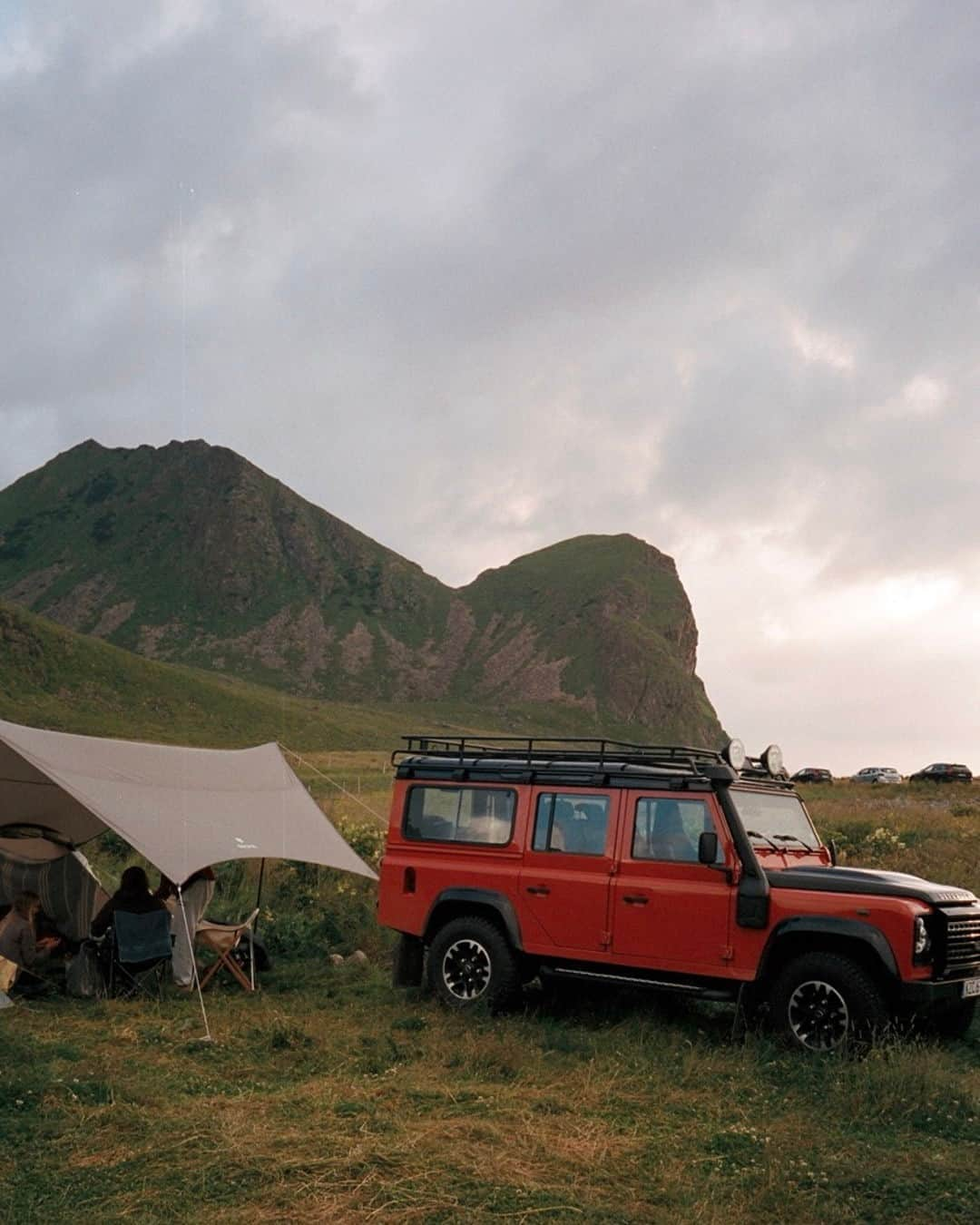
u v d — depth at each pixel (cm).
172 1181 577
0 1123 660
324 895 1574
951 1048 880
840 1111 708
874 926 830
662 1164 615
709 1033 927
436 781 1069
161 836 1062
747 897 876
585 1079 776
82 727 16262
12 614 18988
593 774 981
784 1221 541
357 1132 652
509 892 995
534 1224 527
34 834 1301
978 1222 540
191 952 1071
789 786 1044
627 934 930
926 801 4506
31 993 1071
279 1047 872
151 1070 803
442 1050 852
